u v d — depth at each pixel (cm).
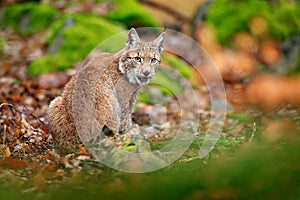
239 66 1794
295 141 526
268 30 1886
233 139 912
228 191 421
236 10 1959
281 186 409
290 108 1357
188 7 2133
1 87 1453
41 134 966
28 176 761
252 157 453
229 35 1912
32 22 2070
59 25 1859
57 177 751
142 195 441
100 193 479
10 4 2203
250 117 1282
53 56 1675
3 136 965
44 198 535
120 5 2016
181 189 438
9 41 1952
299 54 1872
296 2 2019
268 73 1778
